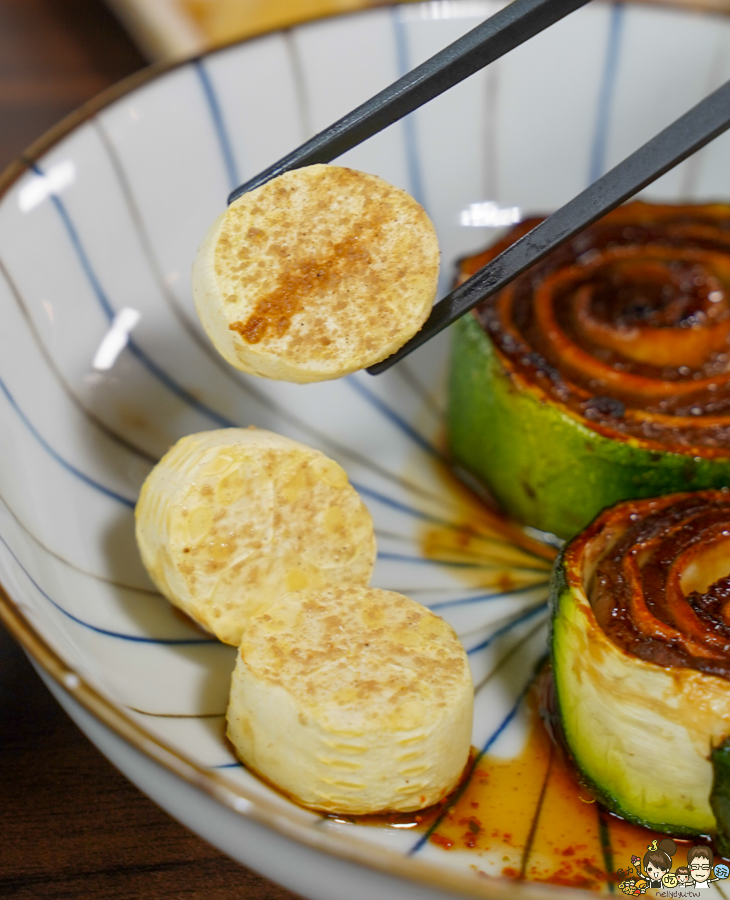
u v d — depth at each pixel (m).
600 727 0.19
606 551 0.20
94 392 0.22
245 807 0.15
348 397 0.24
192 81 0.24
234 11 0.31
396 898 0.16
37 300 0.22
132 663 0.19
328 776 0.17
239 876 0.18
